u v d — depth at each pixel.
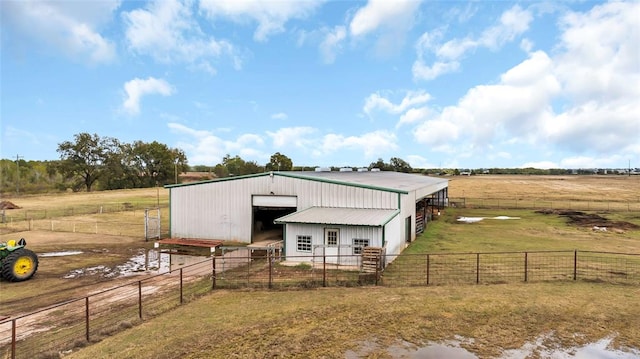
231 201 23.89
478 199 55.19
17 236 27.56
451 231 27.50
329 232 17.55
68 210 45.81
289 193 22.58
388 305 11.42
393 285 13.72
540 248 21.00
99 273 17.30
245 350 8.64
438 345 8.82
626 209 41.25
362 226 16.89
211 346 8.87
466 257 18.56
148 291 14.16
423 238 24.52
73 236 27.56
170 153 106.12
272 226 30.05
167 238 26.14
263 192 23.16
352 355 8.34
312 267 16.84
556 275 15.06
